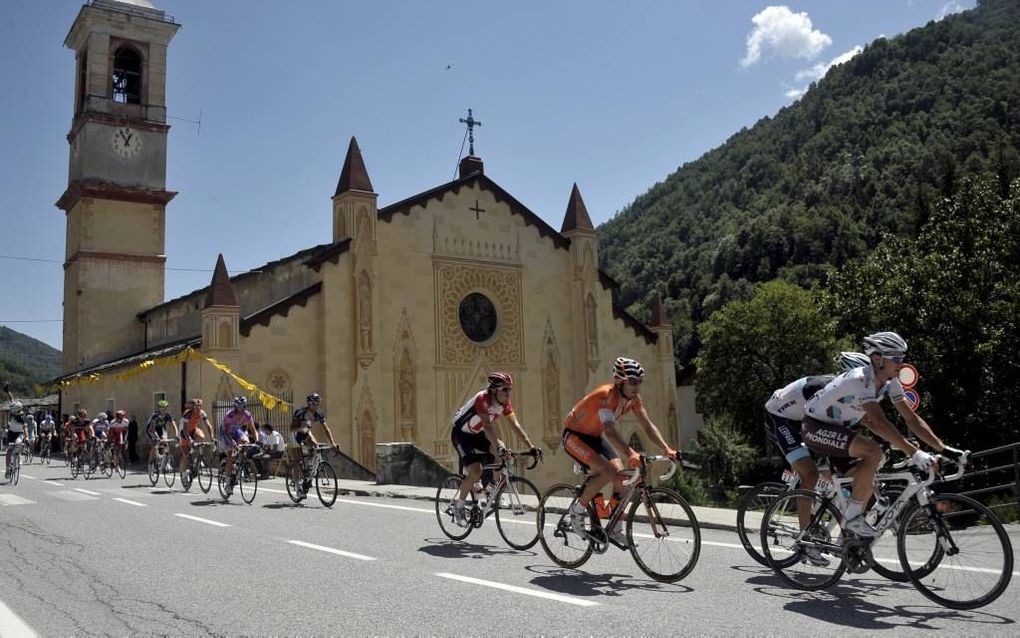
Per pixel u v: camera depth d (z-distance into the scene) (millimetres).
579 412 7453
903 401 6340
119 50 42219
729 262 98812
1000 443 29328
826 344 46469
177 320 37031
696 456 48375
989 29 140500
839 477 6707
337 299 27250
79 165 40906
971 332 29281
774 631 5363
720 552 8422
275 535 10195
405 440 28031
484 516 9266
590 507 7473
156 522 11672
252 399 24984
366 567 7875
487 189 31719
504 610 6039
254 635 5535
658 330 35844
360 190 27891
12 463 19500
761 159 144000
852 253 83375
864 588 6688
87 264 39906
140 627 5812
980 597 5832
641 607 6078
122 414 21188
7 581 7547
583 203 34406
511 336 31578
